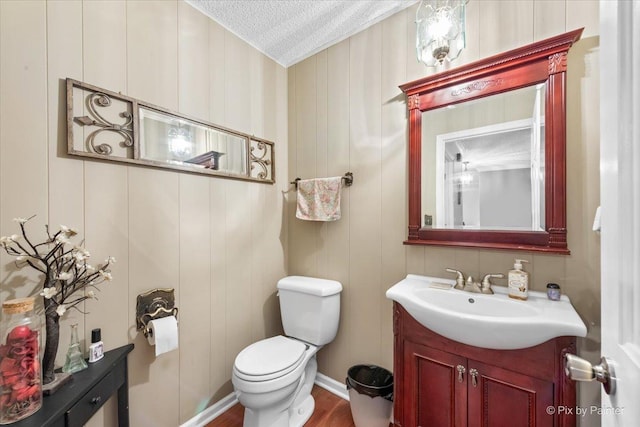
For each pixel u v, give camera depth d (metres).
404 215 1.54
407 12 1.53
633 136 0.43
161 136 1.35
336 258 1.81
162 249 1.36
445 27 1.12
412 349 1.21
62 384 0.93
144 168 1.29
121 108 1.21
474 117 1.33
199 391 1.50
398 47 1.56
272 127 1.99
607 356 0.52
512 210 1.24
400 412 1.25
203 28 1.55
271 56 1.98
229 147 1.68
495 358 1.01
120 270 1.21
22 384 0.79
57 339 0.95
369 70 1.67
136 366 1.25
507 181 1.25
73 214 1.08
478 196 1.32
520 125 1.22
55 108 1.03
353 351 1.73
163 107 1.36
